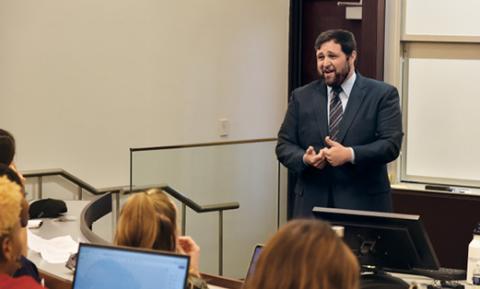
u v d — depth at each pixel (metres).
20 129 6.17
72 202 5.02
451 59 5.60
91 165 6.51
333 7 7.61
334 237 1.56
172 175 5.88
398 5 5.57
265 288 1.55
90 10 6.44
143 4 6.74
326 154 4.27
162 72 6.90
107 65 6.56
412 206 5.57
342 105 4.46
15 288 2.34
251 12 7.52
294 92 4.65
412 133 5.74
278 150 4.61
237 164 6.34
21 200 2.45
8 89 6.12
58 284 3.34
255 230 6.52
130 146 6.72
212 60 7.25
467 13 5.51
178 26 6.98
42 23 6.22
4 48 6.08
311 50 7.78
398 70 5.62
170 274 2.37
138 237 2.60
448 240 5.50
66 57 6.34
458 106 5.63
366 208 4.38
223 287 3.22
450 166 5.67
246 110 7.55
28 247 3.81
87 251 2.50
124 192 5.64
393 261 3.38
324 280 1.51
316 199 4.42
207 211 6.14
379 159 4.30
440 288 3.37
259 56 7.62
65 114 6.36
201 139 7.21
